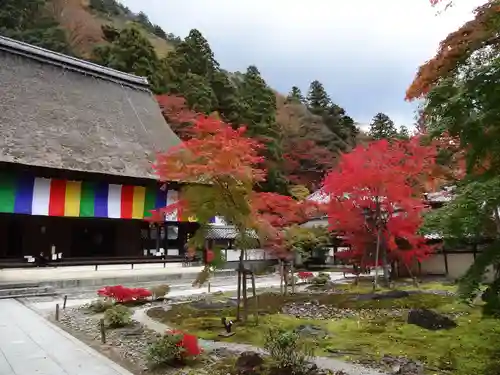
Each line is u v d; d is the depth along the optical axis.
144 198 25.75
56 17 49.47
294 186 40.84
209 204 9.16
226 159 8.66
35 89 26.64
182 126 34.88
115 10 75.50
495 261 5.30
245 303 10.02
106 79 32.25
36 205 21.91
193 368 6.46
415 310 9.52
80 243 26.02
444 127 5.24
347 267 25.94
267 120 43.06
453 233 6.00
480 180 5.56
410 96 6.24
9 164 20.64
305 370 5.85
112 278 19.44
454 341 7.75
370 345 7.61
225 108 42.97
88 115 27.61
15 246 23.58
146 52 39.97
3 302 13.95
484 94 4.75
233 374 6.03
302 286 18.62
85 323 10.14
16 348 7.56
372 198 14.91
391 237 14.72
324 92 61.38
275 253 14.11
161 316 11.16
